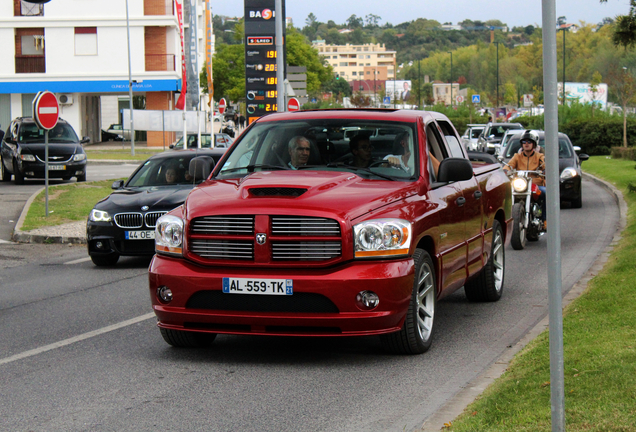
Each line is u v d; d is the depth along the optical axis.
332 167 7.17
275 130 7.59
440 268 7.00
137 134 68.75
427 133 7.57
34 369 6.42
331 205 6.21
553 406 3.74
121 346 7.20
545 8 3.64
